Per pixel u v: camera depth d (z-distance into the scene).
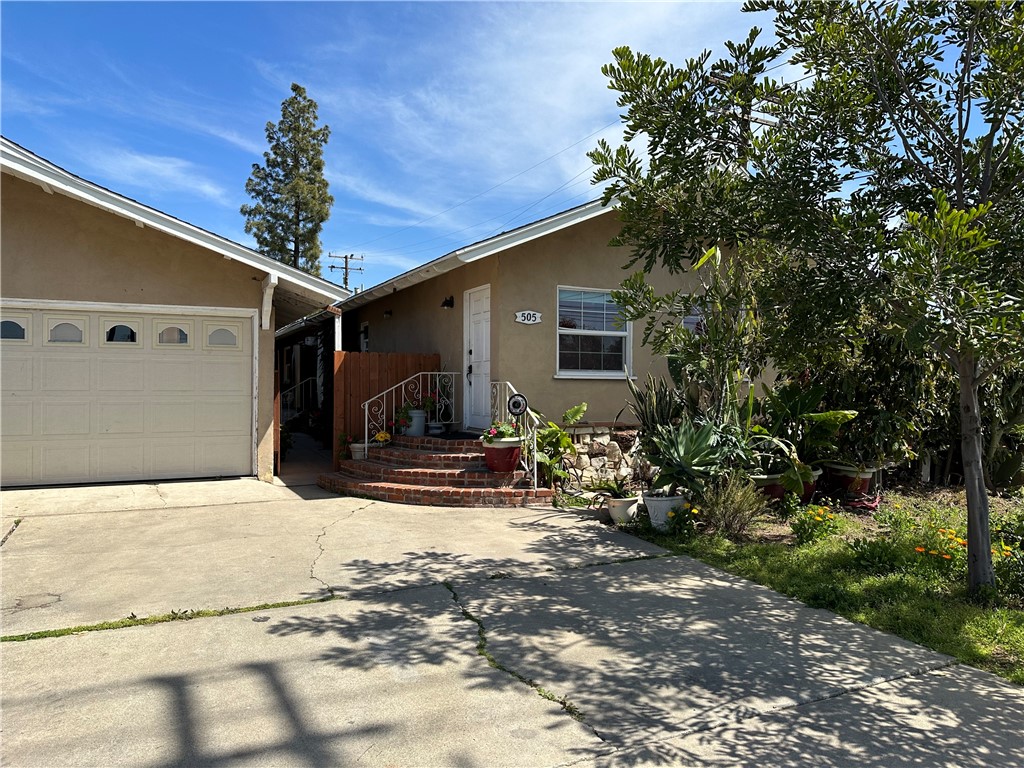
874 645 4.41
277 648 4.19
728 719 3.42
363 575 5.73
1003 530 7.00
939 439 10.50
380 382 11.62
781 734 3.28
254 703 3.47
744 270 7.91
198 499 8.75
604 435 10.66
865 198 5.29
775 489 8.55
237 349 10.02
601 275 10.87
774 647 4.36
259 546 6.61
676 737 3.23
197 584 5.41
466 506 8.80
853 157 5.19
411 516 8.17
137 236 9.42
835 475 9.15
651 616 4.90
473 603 5.10
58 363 9.08
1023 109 4.91
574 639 4.43
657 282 11.23
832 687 3.79
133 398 9.45
